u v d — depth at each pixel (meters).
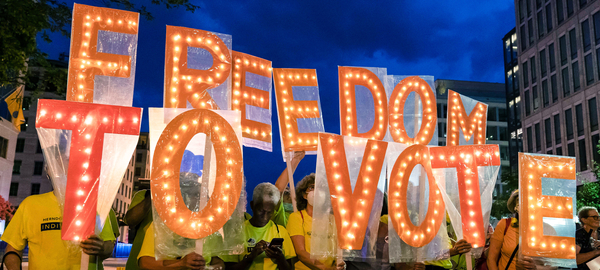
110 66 4.21
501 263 5.53
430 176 5.02
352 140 4.82
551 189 5.46
